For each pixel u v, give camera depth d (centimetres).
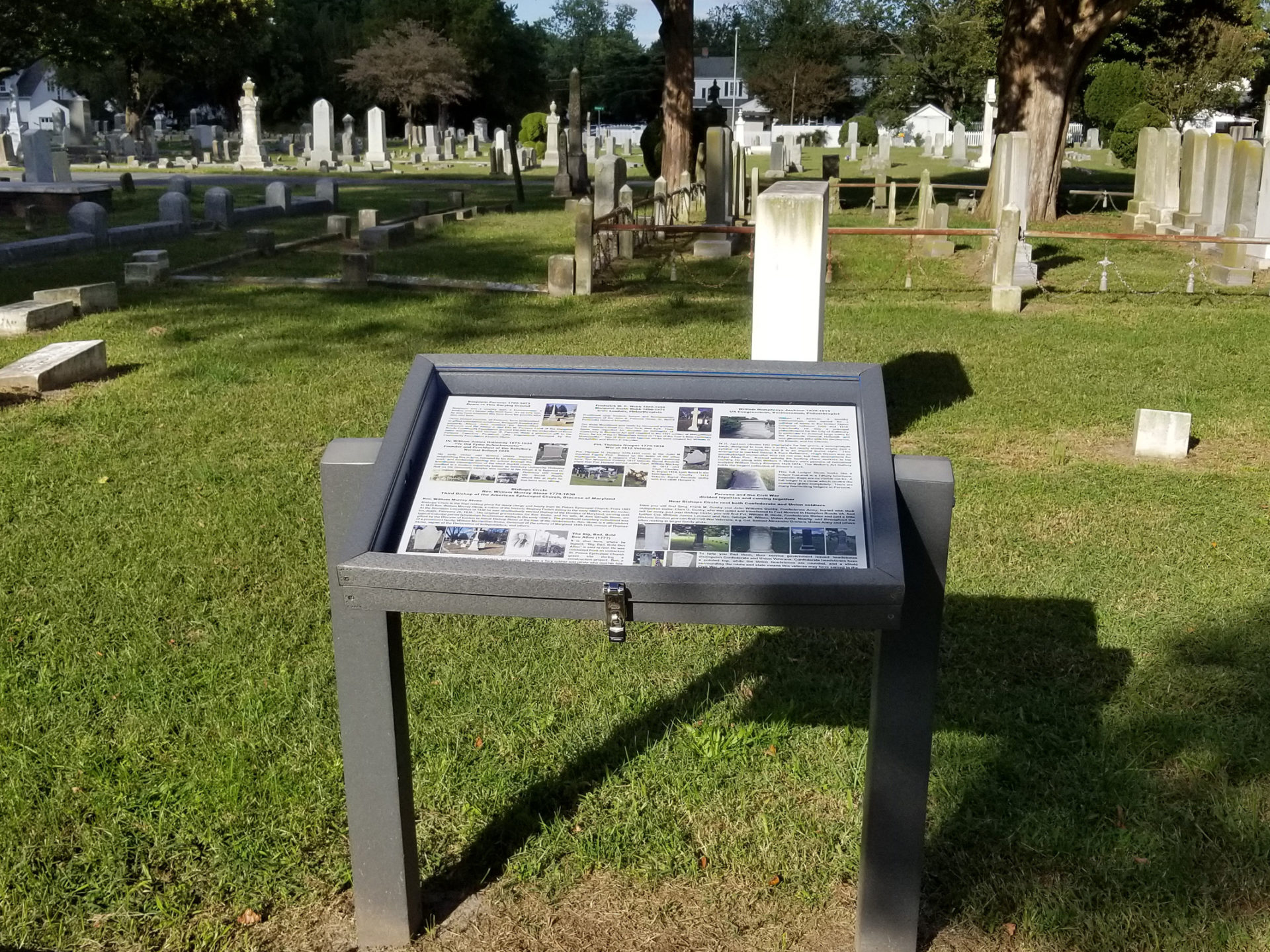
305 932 319
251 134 4303
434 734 412
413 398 289
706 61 10956
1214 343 1090
